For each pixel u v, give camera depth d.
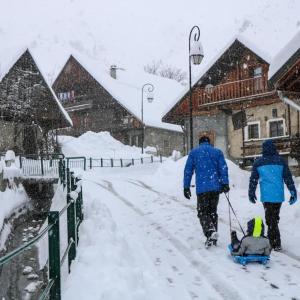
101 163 34.72
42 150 33.56
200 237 7.85
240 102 26.44
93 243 6.32
